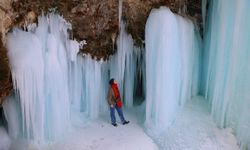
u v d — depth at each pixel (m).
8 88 7.30
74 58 8.44
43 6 7.45
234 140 7.82
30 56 7.32
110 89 8.58
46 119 7.94
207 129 8.05
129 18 8.54
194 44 8.84
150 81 8.27
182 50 8.38
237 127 7.85
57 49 7.93
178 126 8.20
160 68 7.99
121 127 8.66
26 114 7.59
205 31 9.03
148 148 7.89
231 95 7.82
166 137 8.03
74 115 8.87
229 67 7.74
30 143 7.78
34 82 7.46
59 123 8.06
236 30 7.39
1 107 8.09
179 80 8.41
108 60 9.21
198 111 8.62
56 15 7.81
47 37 7.80
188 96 9.00
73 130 8.47
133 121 9.00
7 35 7.23
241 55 7.54
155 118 8.34
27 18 7.38
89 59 8.78
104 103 9.53
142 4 8.10
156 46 8.00
